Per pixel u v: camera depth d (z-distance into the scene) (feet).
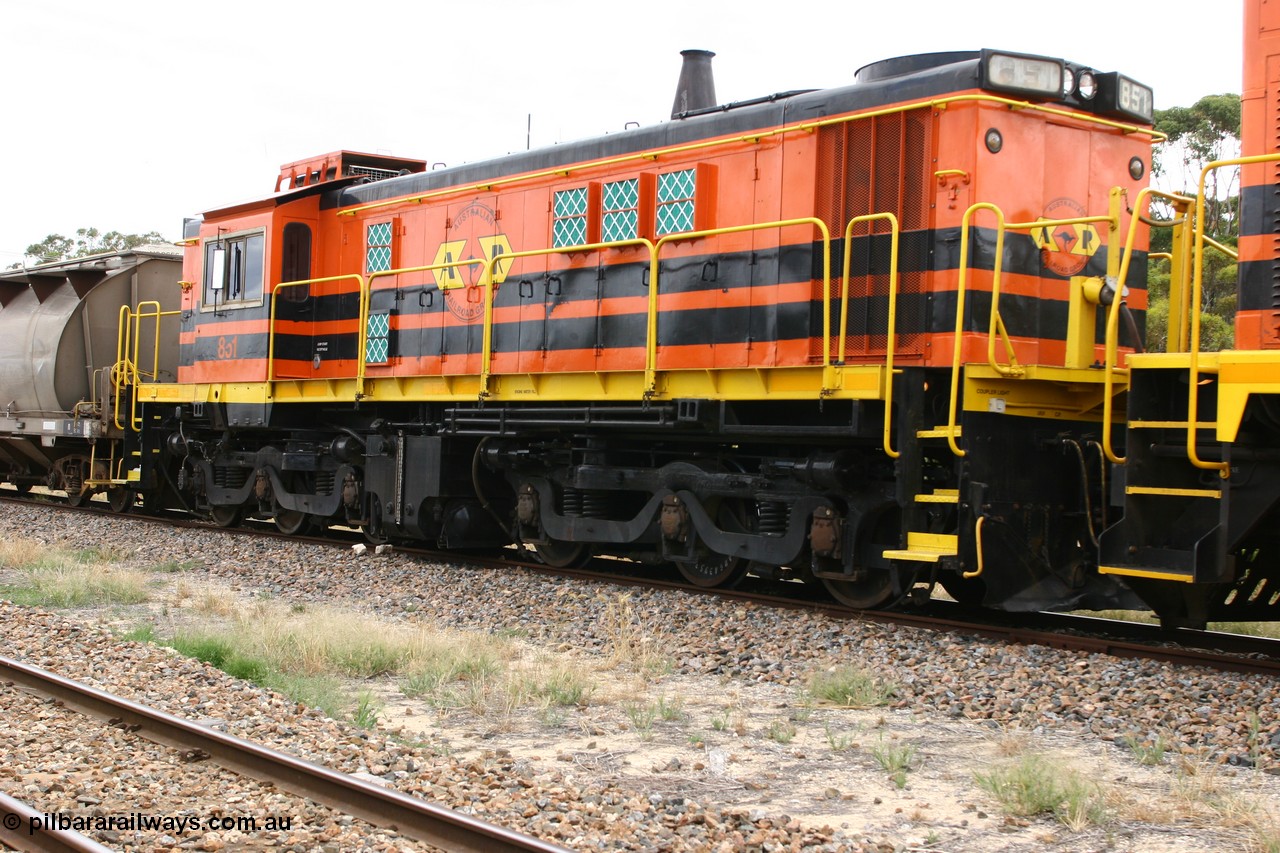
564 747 20.77
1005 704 23.02
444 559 43.68
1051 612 33.94
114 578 36.94
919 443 29.89
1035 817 17.11
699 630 30.27
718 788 18.48
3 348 69.77
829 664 26.55
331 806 16.57
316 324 49.42
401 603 35.27
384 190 46.91
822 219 32.91
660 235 36.70
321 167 51.72
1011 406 29.53
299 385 48.16
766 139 34.27
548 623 31.91
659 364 36.29
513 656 28.07
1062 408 30.55
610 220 38.17
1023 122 30.63
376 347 46.16
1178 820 16.88
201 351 53.16
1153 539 24.99
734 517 35.58
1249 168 24.56
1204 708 21.86
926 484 31.17
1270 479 23.18
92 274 65.98
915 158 31.01
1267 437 23.81
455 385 42.39
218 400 51.80
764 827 16.20
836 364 31.14
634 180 37.42
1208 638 29.66
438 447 42.70
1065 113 31.14
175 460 58.75
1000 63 29.91
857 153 32.22
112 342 66.33
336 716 22.38
